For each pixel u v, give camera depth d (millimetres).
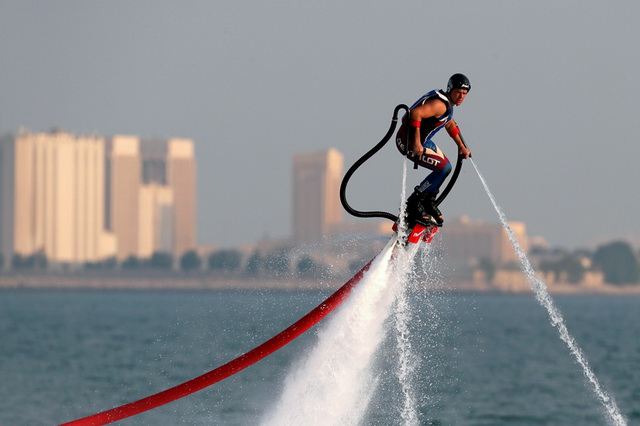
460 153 56844
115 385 140500
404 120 54812
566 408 119812
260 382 133375
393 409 107500
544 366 174250
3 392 132875
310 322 61125
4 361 184125
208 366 164000
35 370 164375
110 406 119812
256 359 62562
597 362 185750
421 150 53938
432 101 54062
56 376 153250
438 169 55750
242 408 112625
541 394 132250
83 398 126812
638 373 162375
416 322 73125
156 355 188500
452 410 115000
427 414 111125
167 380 145625
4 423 107375
